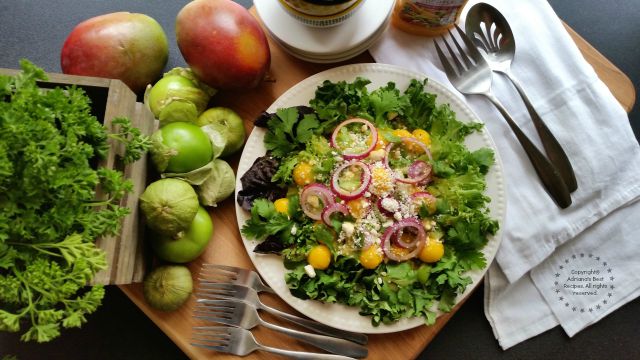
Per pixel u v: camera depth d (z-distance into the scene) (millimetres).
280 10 467
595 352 562
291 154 461
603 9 597
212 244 474
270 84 499
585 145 488
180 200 392
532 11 497
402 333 458
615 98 491
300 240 446
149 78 475
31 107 300
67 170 302
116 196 336
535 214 488
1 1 578
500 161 458
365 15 462
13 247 308
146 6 571
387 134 452
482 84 488
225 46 427
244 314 453
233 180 457
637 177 490
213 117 455
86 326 569
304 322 452
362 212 450
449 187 453
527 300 528
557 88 490
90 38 438
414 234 452
